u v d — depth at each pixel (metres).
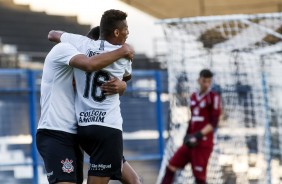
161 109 35.97
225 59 29.69
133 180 15.09
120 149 14.02
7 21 49.06
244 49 29.02
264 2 49.25
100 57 13.40
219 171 31.83
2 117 33.28
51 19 50.97
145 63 43.03
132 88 36.06
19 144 33.66
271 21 27.92
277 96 30.17
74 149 14.05
